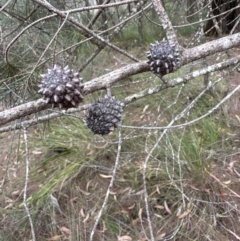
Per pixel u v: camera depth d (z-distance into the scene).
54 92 0.21
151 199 0.65
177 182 0.65
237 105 0.82
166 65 0.26
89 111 0.25
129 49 1.13
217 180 0.66
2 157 0.83
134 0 0.30
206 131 0.74
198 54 0.30
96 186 0.71
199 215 0.62
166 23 0.29
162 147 0.71
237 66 0.41
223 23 1.01
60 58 0.61
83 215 0.66
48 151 0.80
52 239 0.64
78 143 0.78
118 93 0.88
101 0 0.85
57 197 0.70
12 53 0.54
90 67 0.99
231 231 0.60
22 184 0.75
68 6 0.64
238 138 0.76
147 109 0.85
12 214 0.69
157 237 0.60
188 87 0.84
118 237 0.62
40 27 0.60
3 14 0.58
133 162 0.73
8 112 0.26
